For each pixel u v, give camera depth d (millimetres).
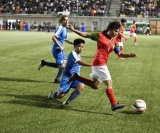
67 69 8320
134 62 16500
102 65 7535
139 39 38625
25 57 17531
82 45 8203
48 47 23719
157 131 6543
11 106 8023
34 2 65438
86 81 7730
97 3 63250
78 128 6590
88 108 8016
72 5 63750
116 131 6484
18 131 6352
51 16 61375
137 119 7254
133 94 9586
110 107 8133
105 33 7605
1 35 40406
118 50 7883
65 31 10945
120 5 62406
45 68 13953
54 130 6445
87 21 60062
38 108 7906
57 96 8477
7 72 12766
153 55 19891
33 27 62094
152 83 11227
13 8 64625
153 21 56438
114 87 10477
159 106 8336
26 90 9773
